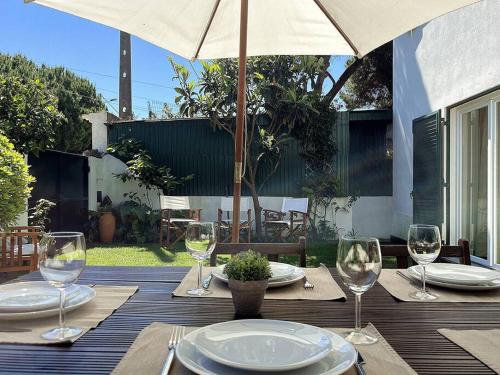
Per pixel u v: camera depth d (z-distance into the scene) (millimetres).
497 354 928
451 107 4789
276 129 7906
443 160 4930
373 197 8094
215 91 7645
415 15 2406
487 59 3881
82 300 1254
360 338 1006
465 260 2016
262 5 2758
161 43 2834
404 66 6520
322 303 1325
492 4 3773
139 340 990
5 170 3908
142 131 8508
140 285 1544
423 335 1045
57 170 6609
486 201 4145
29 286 1429
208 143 8297
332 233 7734
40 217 5883
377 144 8242
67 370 846
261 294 1194
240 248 2131
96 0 2340
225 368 805
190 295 1402
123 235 7512
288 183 8055
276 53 3166
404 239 6754
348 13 2584
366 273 1015
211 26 2859
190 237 1482
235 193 2615
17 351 937
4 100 6004
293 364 773
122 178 7980
